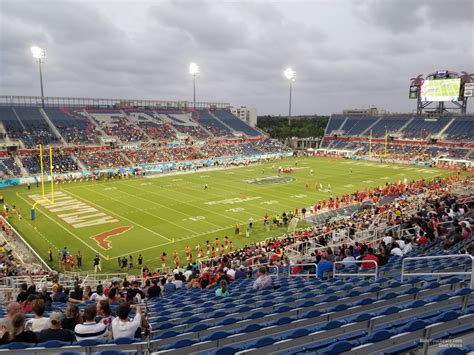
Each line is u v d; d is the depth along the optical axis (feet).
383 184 198.39
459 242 52.75
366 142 334.03
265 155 302.25
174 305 41.93
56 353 21.52
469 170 244.22
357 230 80.84
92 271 94.22
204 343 23.71
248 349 21.33
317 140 380.99
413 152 291.99
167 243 113.70
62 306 40.47
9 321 23.13
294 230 117.91
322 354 18.93
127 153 253.85
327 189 185.88
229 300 41.22
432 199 114.21
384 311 25.25
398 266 47.26
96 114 294.46
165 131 299.17
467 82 297.53
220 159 277.85
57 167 216.13
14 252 103.09
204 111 360.69
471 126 294.05
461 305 27.63
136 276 86.22
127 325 24.36
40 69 268.00
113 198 166.81
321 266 50.75
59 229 124.88
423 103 328.49
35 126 250.16
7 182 192.54
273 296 40.32
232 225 130.41
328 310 29.12
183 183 202.08
